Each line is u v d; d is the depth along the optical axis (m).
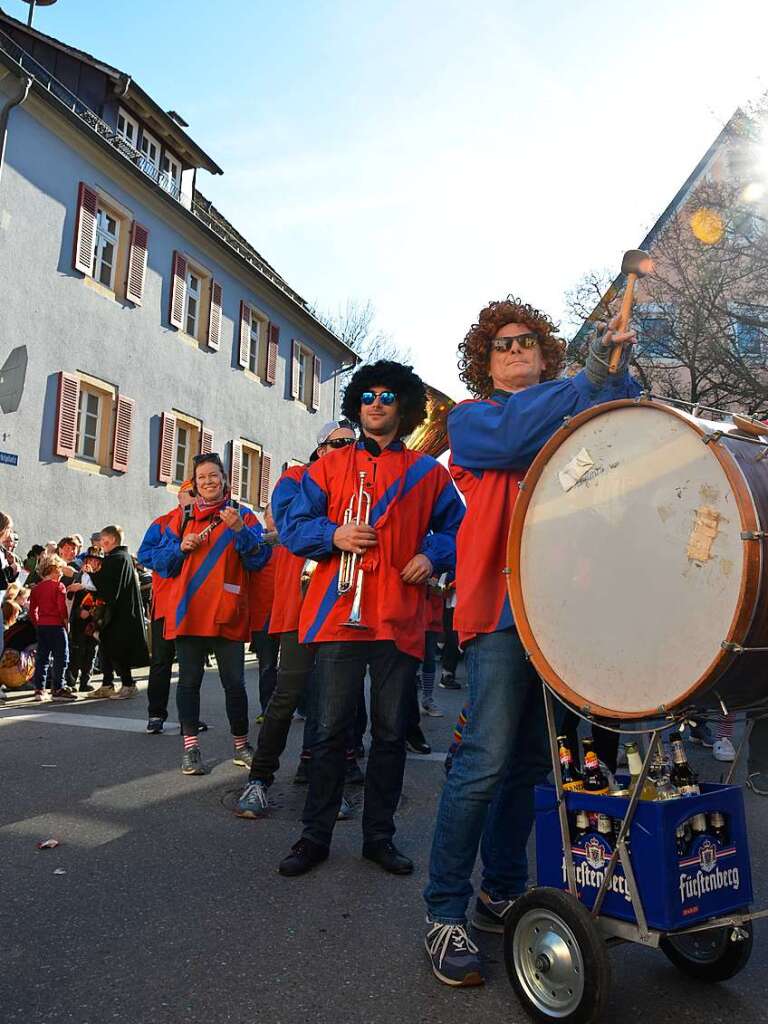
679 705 2.10
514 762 3.11
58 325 17.36
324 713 3.84
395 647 3.81
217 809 4.73
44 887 3.50
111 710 8.54
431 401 4.13
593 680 2.34
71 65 20.14
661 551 2.18
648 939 2.30
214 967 2.79
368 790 3.91
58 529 17.28
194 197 25.58
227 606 5.54
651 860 2.32
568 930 2.36
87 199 18.08
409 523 3.85
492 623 2.78
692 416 2.19
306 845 3.80
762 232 20.77
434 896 2.78
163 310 20.94
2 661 9.35
